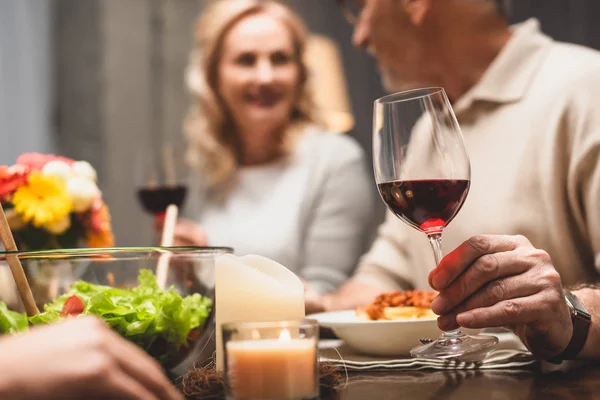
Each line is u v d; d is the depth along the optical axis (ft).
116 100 13.08
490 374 2.97
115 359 1.62
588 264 5.18
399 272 6.32
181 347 2.75
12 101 12.77
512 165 5.41
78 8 13.04
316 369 2.22
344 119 10.24
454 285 2.94
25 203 4.32
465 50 5.79
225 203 8.95
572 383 2.72
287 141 8.94
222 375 2.60
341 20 12.56
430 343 3.01
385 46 6.14
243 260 2.99
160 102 13.23
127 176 13.14
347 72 12.53
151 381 1.66
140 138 13.17
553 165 5.18
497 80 5.62
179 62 13.28
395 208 2.91
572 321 3.06
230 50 8.72
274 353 2.15
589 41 11.35
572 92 5.20
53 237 4.51
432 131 2.79
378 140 2.91
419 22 5.77
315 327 2.23
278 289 2.84
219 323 2.83
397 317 3.56
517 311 2.88
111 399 1.57
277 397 2.14
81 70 13.04
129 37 13.12
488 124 5.66
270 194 8.79
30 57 12.84
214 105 8.97
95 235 4.62
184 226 6.05
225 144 9.00
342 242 8.75
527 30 5.76
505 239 3.01
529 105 5.43
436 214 2.84
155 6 13.16
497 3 5.81
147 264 2.89
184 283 2.92
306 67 9.11
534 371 3.03
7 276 2.87
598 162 4.86
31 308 2.72
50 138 12.99
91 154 13.06
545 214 5.27
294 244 8.53
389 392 2.62
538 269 2.94
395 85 6.50
